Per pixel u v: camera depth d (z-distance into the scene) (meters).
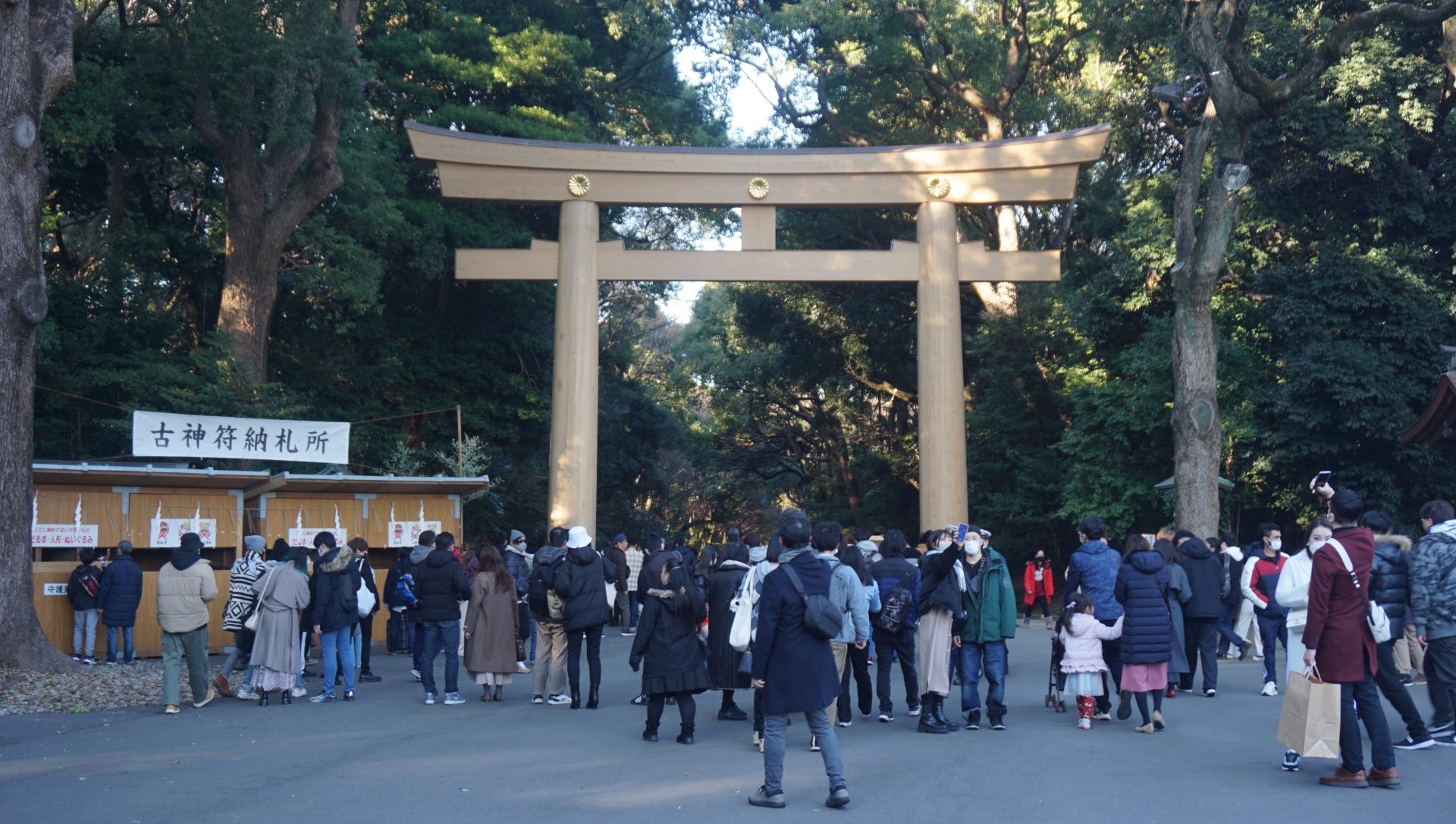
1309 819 6.62
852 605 8.47
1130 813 6.80
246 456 16.89
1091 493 25.83
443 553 12.21
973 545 10.22
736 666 10.20
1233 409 23.86
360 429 26.50
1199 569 12.33
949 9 29.16
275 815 6.80
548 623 12.12
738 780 7.86
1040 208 34.25
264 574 12.11
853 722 10.75
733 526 11.43
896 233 34.62
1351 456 22.09
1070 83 34.25
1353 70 21.09
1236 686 13.14
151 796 7.33
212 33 20.17
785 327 36.81
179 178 24.64
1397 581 8.95
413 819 6.70
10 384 12.97
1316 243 23.67
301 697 12.43
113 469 15.59
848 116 35.91
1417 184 21.92
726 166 19.61
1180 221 19.55
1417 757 8.44
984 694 12.81
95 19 22.98
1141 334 27.17
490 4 29.39
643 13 30.02
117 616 14.71
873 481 40.16
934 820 6.65
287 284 25.92
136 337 24.73
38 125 13.47
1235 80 17.58
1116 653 10.83
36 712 11.12
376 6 28.53
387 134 26.02
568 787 7.63
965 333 35.41
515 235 27.02
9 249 13.01
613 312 40.34
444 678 14.07
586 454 19.23
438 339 28.95
